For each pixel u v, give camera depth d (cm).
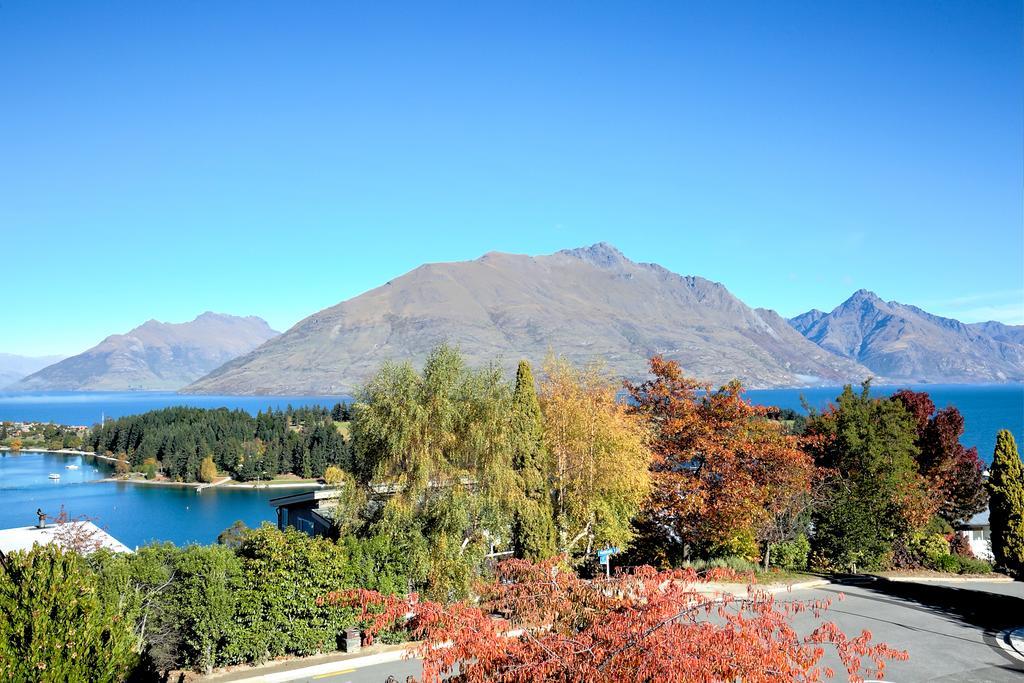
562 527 2677
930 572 3072
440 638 849
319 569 1917
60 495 10862
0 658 920
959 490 3819
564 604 945
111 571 1722
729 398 3111
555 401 2838
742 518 2856
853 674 854
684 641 752
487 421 2283
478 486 2267
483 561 2288
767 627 824
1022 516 2870
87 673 1016
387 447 2192
